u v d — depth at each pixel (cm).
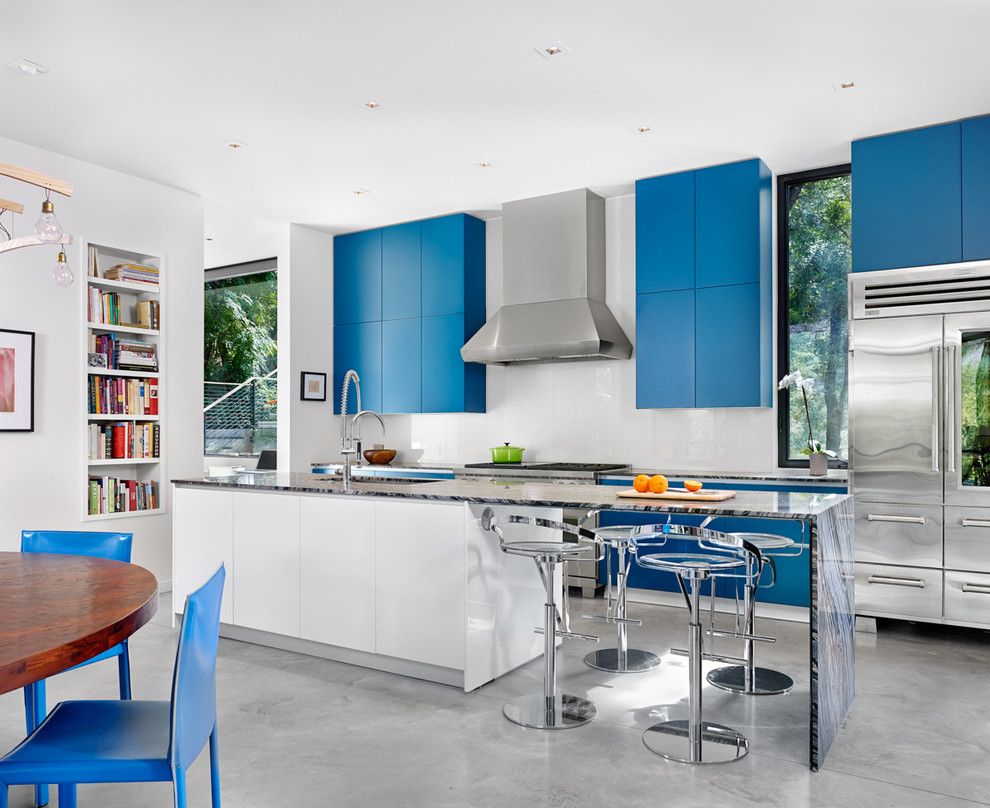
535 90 375
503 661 348
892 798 232
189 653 162
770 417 507
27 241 259
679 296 505
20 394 439
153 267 520
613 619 305
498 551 345
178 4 294
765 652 383
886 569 415
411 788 239
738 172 484
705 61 345
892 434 415
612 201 562
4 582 209
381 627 347
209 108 395
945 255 416
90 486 474
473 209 592
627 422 558
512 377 608
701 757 258
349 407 658
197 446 542
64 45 327
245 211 593
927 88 374
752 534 351
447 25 312
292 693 324
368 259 650
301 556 373
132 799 234
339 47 330
